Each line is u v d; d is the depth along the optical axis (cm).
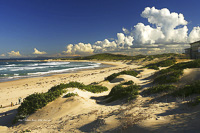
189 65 2269
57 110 1035
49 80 3903
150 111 537
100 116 648
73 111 959
